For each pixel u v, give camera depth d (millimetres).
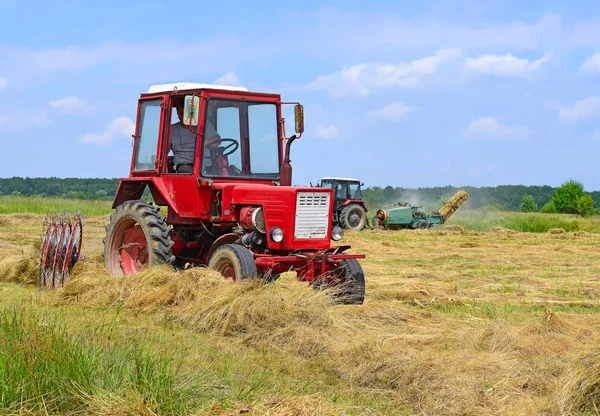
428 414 4543
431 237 23578
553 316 6863
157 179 9141
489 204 51500
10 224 20094
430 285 10422
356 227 27469
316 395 4602
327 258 7926
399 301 8883
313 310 6762
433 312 8023
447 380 4957
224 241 8391
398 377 5141
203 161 8586
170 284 7660
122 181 9703
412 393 4887
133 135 9695
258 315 6656
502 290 10312
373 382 5156
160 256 8734
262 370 5371
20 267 9828
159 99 9258
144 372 4211
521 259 15703
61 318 6461
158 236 8750
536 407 4477
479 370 5176
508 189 93562
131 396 3971
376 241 20500
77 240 9492
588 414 4348
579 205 63594
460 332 6422
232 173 8758
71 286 8297
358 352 5715
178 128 9031
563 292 10180
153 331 6527
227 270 7984
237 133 8805
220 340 6375
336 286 8031
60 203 27406
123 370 4336
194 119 8219
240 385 4676
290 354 5969
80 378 4113
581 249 19297
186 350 5773
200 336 6504
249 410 3951
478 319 7617
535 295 9805
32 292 8773
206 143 8602
